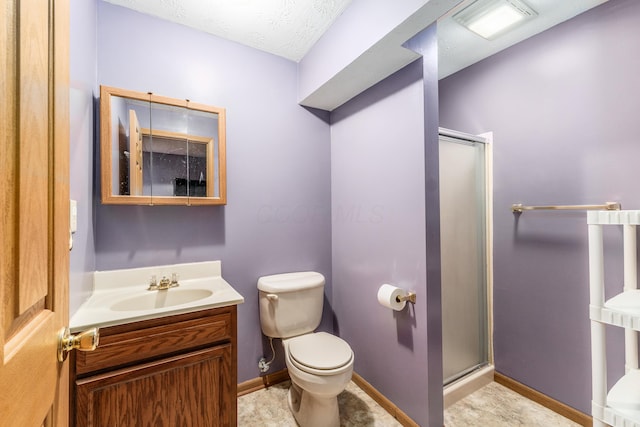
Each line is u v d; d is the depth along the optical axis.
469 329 1.82
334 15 1.52
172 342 1.12
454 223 1.74
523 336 1.72
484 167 1.89
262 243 1.83
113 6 1.42
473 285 1.84
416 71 1.41
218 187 1.63
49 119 0.57
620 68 1.34
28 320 0.49
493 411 1.58
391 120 1.56
